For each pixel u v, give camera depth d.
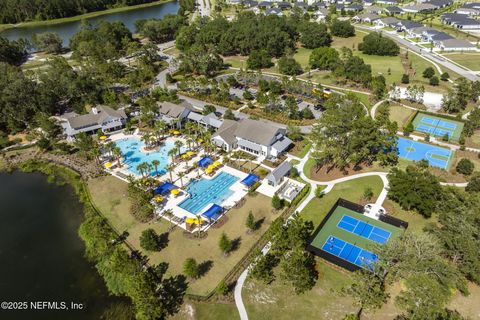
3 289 65.75
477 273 59.38
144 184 87.31
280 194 85.81
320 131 95.31
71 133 109.38
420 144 107.38
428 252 58.19
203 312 59.25
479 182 81.88
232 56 190.12
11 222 81.62
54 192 91.31
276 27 189.75
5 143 110.25
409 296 53.81
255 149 100.50
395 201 83.50
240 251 70.69
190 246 72.00
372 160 98.88
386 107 122.38
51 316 60.81
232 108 130.25
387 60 174.62
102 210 82.56
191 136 107.31
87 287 65.75
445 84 145.50
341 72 148.25
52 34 196.62
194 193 87.44
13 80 123.56
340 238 74.56
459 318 52.62
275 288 62.97
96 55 177.38
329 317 58.00
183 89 144.50
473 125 108.50
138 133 114.75
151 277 61.97
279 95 139.50
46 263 70.88
